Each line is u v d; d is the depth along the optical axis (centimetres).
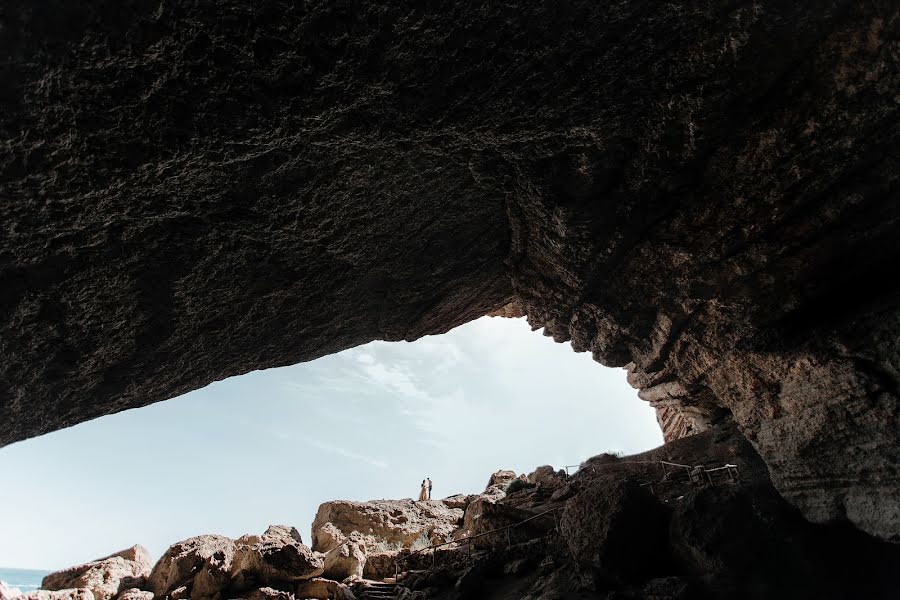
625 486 917
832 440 670
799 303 708
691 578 787
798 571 717
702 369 885
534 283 1069
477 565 1163
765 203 659
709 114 599
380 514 2016
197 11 408
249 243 716
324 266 841
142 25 405
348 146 616
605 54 558
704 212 711
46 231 546
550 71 566
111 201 546
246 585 1427
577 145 685
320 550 1798
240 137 533
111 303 673
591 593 875
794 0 493
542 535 1220
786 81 566
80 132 461
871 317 626
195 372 916
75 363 716
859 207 620
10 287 581
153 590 1584
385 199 756
